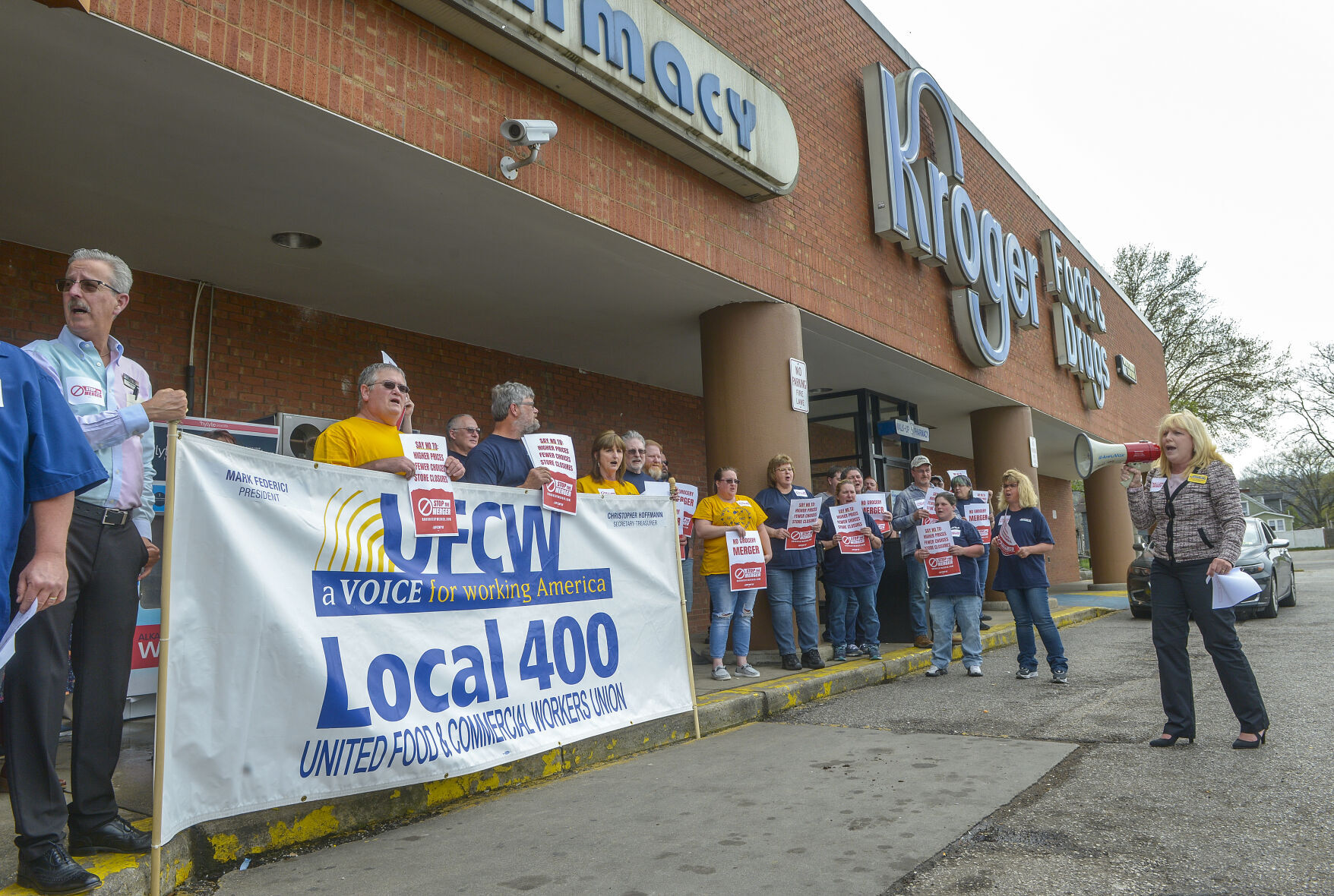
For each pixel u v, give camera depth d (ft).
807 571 25.59
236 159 17.44
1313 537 234.58
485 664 14.30
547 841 11.82
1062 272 55.98
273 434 20.26
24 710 9.10
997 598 51.78
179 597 10.38
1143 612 44.65
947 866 10.34
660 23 22.38
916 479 31.35
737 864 10.64
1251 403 114.93
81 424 9.59
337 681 11.98
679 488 25.34
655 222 23.08
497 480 16.88
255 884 10.44
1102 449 17.57
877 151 34.58
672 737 18.16
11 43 13.38
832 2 33.76
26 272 20.71
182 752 10.24
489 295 26.35
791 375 27.96
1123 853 10.50
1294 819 11.41
